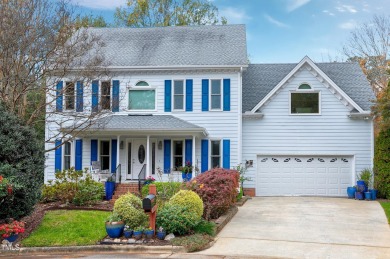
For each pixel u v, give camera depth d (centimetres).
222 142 2300
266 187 2359
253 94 2494
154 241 1147
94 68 1973
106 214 1494
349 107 2325
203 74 2331
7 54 1666
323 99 2344
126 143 2341
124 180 2308
